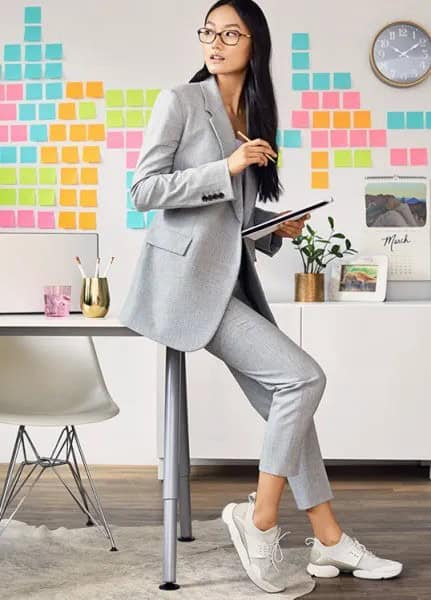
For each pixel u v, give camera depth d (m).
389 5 4.94
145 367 5.01
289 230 3.13
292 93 4.96
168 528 2.90
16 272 3.14
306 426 2.83
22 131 5.03
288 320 4.59
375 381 4.59
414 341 4.59
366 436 4.59
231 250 2.83
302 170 4.97
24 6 5.01
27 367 3.62
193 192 2.73
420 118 4.96
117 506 4.08
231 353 2.87
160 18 4.98
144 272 2.88
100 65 5.00
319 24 4.95
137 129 4.99
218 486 4.52
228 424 4.63
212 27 2.85
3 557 3.24
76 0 5.00
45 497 4.24
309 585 2.94
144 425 5.02
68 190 5.02
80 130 5.02
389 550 3.33
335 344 4.59
